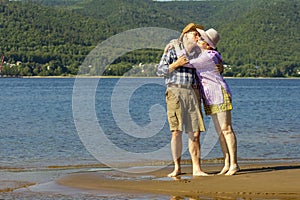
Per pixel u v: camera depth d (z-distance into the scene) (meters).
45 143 12.77
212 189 7.02
